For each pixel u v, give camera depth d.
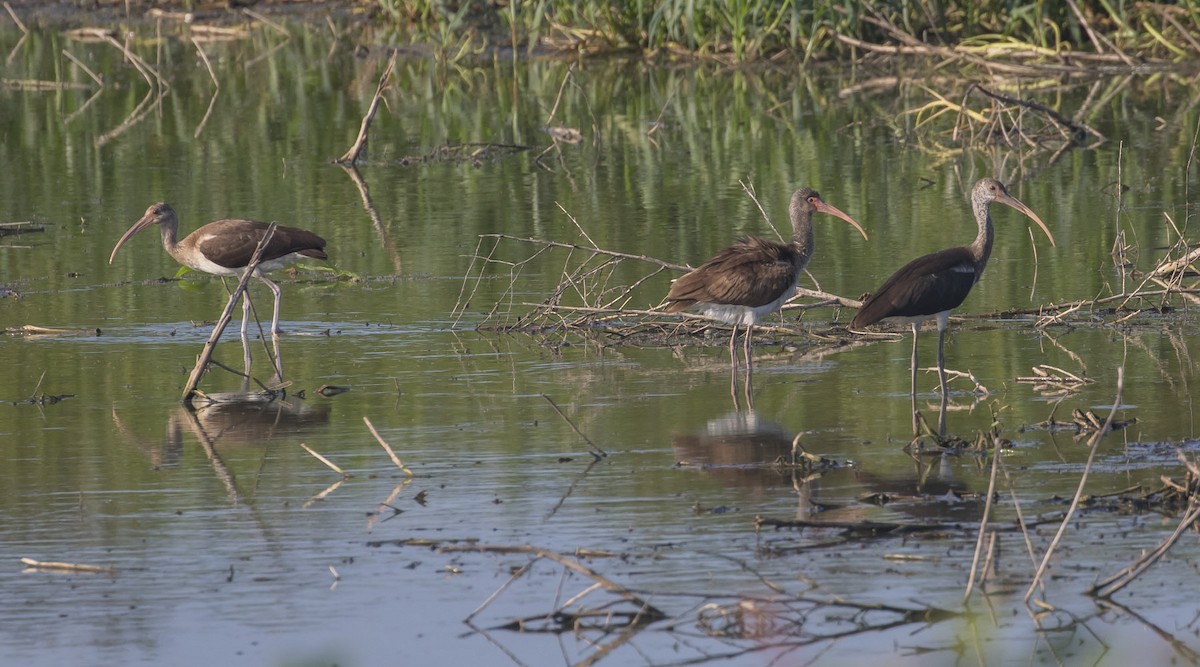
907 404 13.60
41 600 9.45
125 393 14.48
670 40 39.75
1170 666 8.38
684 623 9.02
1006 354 15.41
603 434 12.78
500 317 17.58
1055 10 36.94
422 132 31.14
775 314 17.64
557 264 19.98
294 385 14.74
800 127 30.70
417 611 9.25
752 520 10.51
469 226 22.44
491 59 39.97
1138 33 36.94
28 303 18.42
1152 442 12.04
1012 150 27.91
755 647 8.77
